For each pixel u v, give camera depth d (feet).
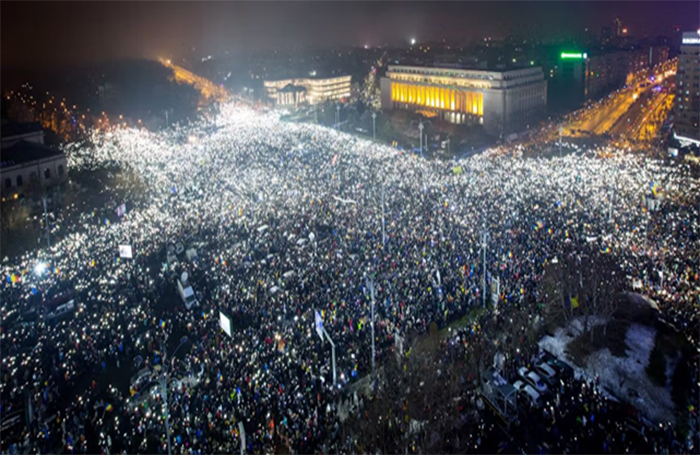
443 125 654.94
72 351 183.42
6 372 174.40
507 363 170.91
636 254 225.97
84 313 209.15
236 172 396.98
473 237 251.39
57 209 354.95
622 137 507.30
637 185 315.37
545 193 311.68
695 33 462.60
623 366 166.40
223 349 179.63
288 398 157.17
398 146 519.19
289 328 190.80
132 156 466.70
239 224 292.40
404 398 151.23
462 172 374.63
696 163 367.04
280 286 219.00
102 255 259.80
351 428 145.28
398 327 187.83
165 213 313.32
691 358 166.91
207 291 224.33
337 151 458.09
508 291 207.21
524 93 646.74
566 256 226.17
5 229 301.84
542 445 141.90
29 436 148.66
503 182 339.36
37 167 390.63
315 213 301.22
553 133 562.66
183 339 189.06
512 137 565.94
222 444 143.13
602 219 266.77
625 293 196.34
